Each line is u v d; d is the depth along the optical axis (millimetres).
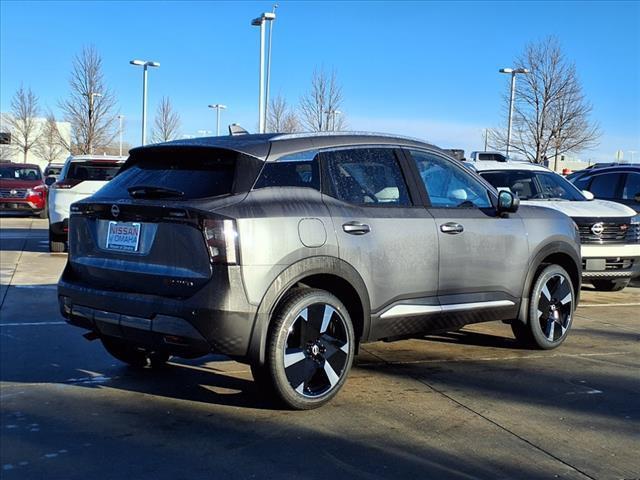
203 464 3725
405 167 5207
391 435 4152
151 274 4262
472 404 4746
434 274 5145
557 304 6301
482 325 7430
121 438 4074
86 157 12805
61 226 12570
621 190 11750
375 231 4770
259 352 4234
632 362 5918
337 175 4785
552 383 5270
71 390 4969
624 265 9172
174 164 4723
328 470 3662
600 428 4312
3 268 11000
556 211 6449
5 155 55406
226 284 4043
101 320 4484
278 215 4285
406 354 6141
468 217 5445
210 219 4059
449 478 3574
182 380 5238
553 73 29969
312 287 4695
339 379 4621
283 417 4438
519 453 3904
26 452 3861
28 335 6559
